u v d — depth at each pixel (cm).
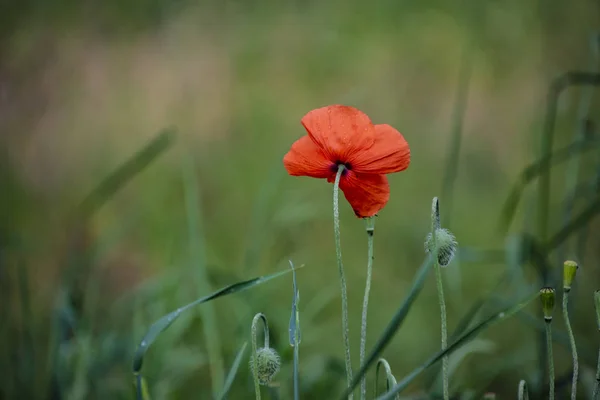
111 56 285
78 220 174
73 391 117
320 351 141
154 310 126
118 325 134
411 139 230
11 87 262
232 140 233
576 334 133
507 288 144
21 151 235
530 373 123
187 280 129
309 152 95
